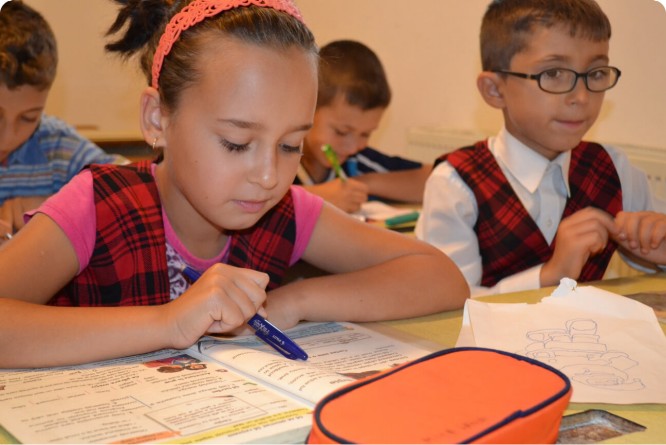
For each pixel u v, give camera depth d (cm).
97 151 203
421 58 263
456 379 58
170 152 92
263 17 85
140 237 100
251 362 73
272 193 86
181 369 74
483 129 239
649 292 110
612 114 188
